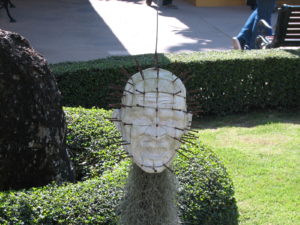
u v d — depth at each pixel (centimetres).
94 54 1023
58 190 351
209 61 678
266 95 711
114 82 650
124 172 378
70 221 320
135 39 1160
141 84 246
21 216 316
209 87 689
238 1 1631
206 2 1614
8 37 371
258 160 561
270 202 472
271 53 709
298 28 733
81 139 462
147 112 243
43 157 382
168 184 281
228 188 395
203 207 362
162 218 280
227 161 555
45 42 1112
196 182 380
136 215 279
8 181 373
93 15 1429
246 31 888
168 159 252
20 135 367
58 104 402
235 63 688
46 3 1600
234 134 639
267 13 846
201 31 1262
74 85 641
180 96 249
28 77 369
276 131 648
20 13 1417
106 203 338
